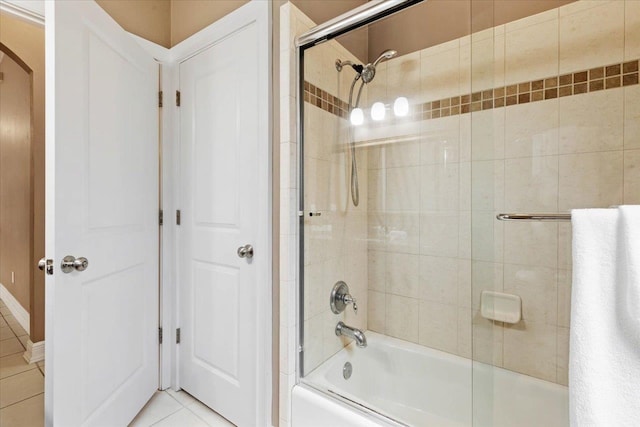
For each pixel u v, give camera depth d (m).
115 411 1.44
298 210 1.39
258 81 1.45
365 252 1.72
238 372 1.53
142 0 1.76
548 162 1.36
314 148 1.43
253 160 1.47
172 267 1.85
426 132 1.58
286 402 1.36
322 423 1.26
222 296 1.61
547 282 1.36
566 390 1.30
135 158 1.60
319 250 1.47
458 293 1.53
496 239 1.46
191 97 1.76
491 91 1.46
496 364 1.43
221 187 1.61
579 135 1.30
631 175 1.21
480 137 1.48
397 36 1.58
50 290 1.14
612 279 0.76
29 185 2.45
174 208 1.85
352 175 1.61
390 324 1.68
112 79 1.44
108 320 1.41
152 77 1.74
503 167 1.44
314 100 1.42
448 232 1.56
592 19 1.27
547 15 1.36
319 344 1.46
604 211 0.78
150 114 1.72
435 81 1.56
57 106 1.15
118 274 1.48
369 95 1.58
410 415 1.36
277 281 1.43
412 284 1.64
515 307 1.41
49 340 1.14
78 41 1.24
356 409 1.25
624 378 0.73
